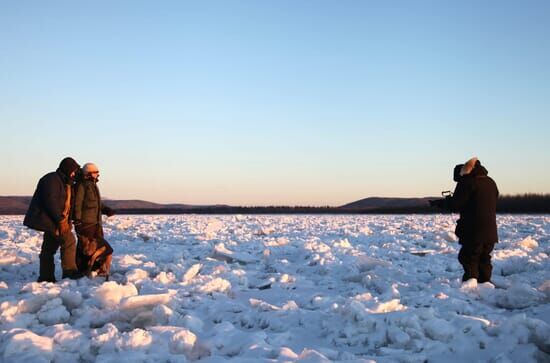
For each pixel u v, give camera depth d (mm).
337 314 5930
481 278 7965
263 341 5020
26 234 17203
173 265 9672
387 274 8977
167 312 5727
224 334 5316
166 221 27422
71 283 7898
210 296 7395
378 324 5359
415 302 6570
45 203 8031
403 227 21500
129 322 5836
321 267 9906
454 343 4934
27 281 8609
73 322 5797
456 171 8266
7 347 4555
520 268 9500
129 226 21156
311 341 5359
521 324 5004
